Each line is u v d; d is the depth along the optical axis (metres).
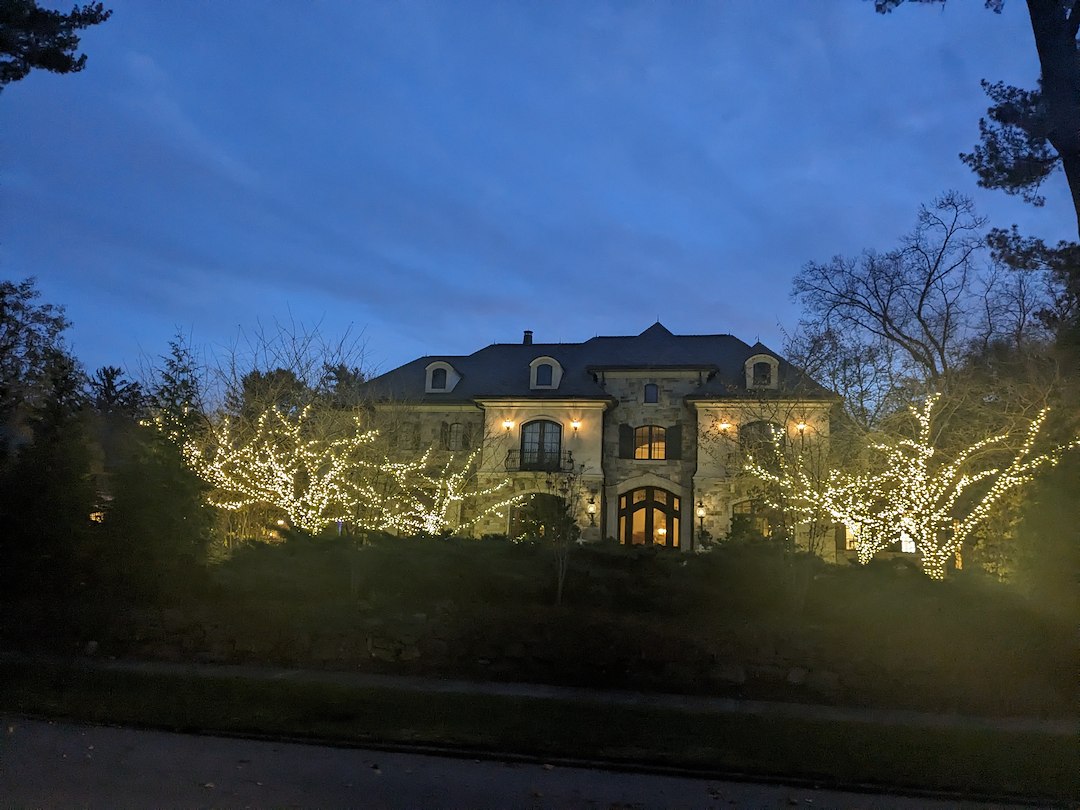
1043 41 10.01
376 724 8.66
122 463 16.16
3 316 22.75
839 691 10.45
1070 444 12.68
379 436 24.48
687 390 35.06
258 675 11.01
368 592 13.62
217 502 20.05
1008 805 6.77
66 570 13.68
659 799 6.69
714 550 15.59
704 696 10.53
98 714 8.80
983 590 12.34
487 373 38.22
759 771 7.34
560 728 8.62
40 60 14.13
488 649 11.52
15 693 9.53
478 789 6.82
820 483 17.70
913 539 17.88
